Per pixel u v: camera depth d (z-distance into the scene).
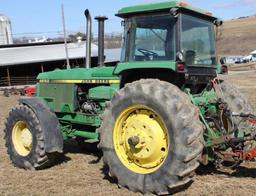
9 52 44.56
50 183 6.41
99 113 7.25
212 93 6.67
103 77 7.16
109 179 6.48
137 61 6.28
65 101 7.65
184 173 5.32
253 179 6.24
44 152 7.05
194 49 6.37
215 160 6.20
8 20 54.38
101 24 7.52
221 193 5.66
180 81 6.22
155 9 6.00
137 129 5.81
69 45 46.34
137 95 5.77
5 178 6.78
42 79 8.08
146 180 5.64
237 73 37.81
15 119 7.48
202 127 5.47
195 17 6.44
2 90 33.03
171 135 5.41
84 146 8.82
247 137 5.95
